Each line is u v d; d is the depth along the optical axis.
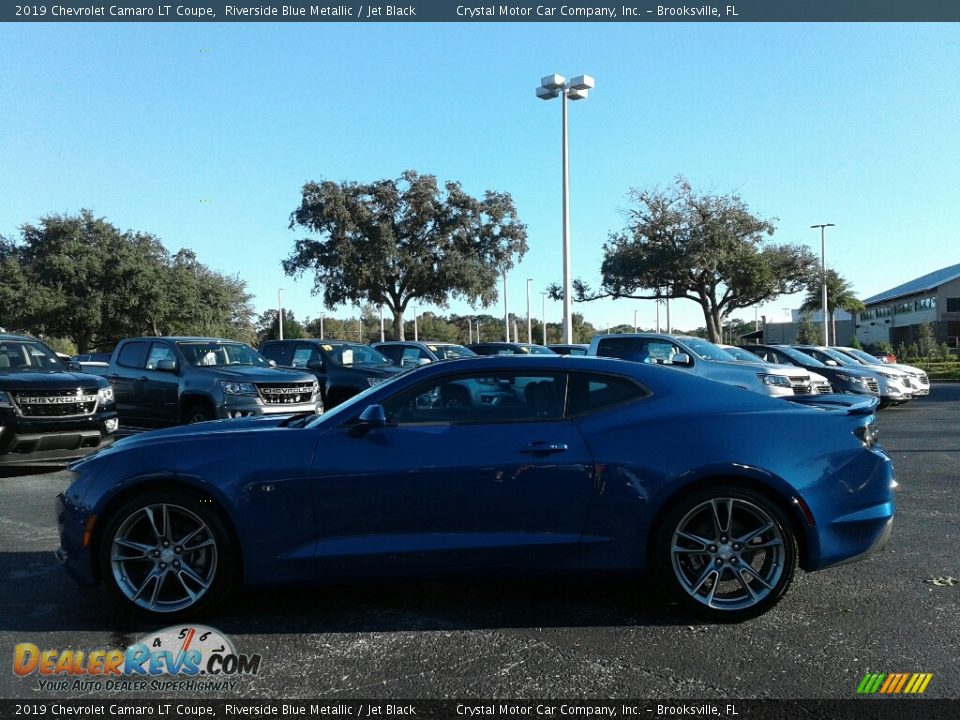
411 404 4.55
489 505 4.30
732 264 36.75
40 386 9.28
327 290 35.88
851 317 88.69
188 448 4.44
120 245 42.31
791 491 4.25
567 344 21.02
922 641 4.05
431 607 4.66
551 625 4.34
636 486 4.27
